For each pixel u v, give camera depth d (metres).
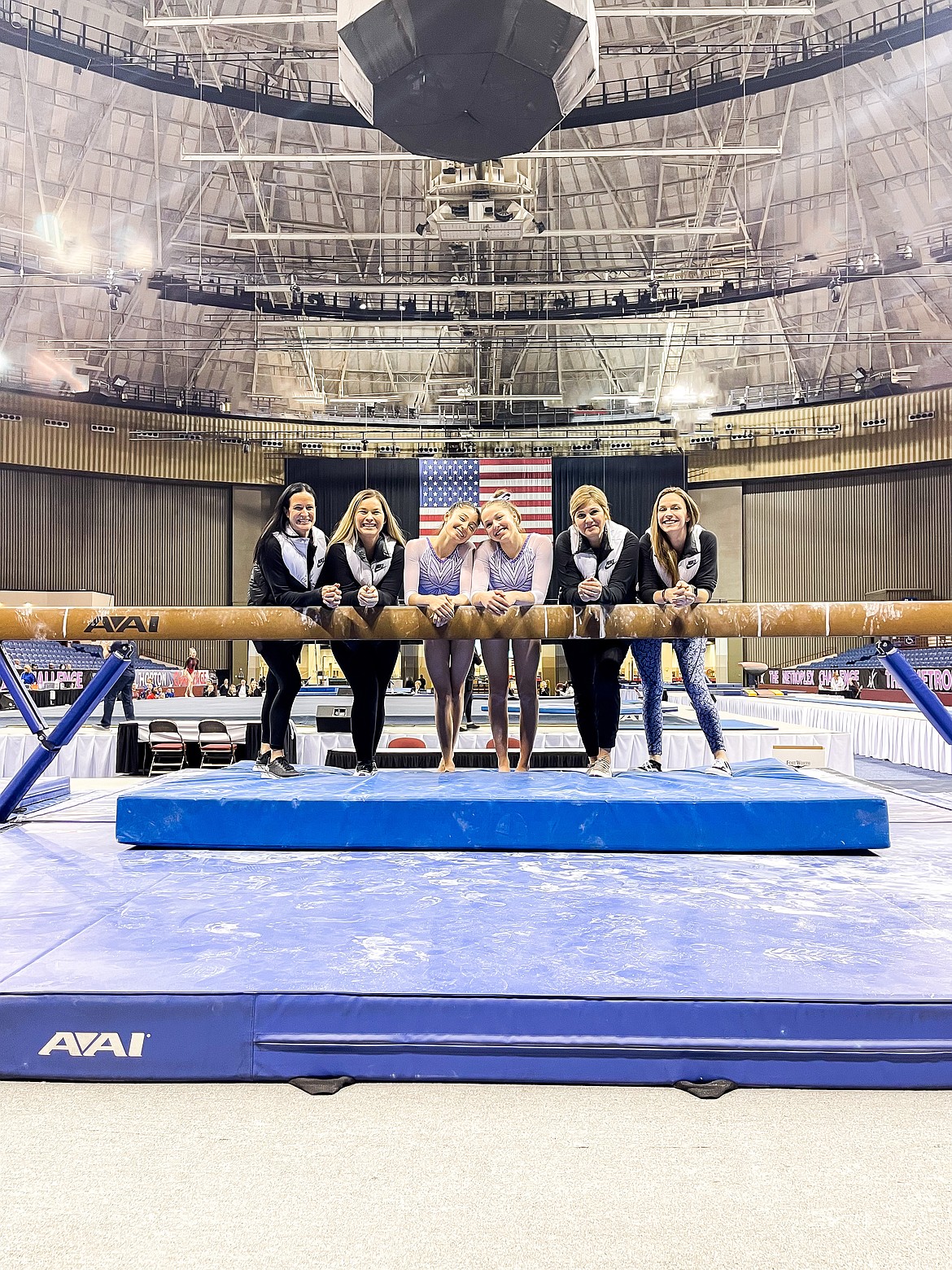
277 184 19.98
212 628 3.09
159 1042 1.57
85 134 18.27
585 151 13.07
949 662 18.34
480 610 3.07
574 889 2.27
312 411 24.38
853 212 19.47
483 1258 1.12
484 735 6.98
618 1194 1.25
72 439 21.58
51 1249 1.14
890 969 1.68
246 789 3.01
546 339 19.80
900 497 22.33
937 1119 1.46
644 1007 1.55
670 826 2.74
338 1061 1.56
